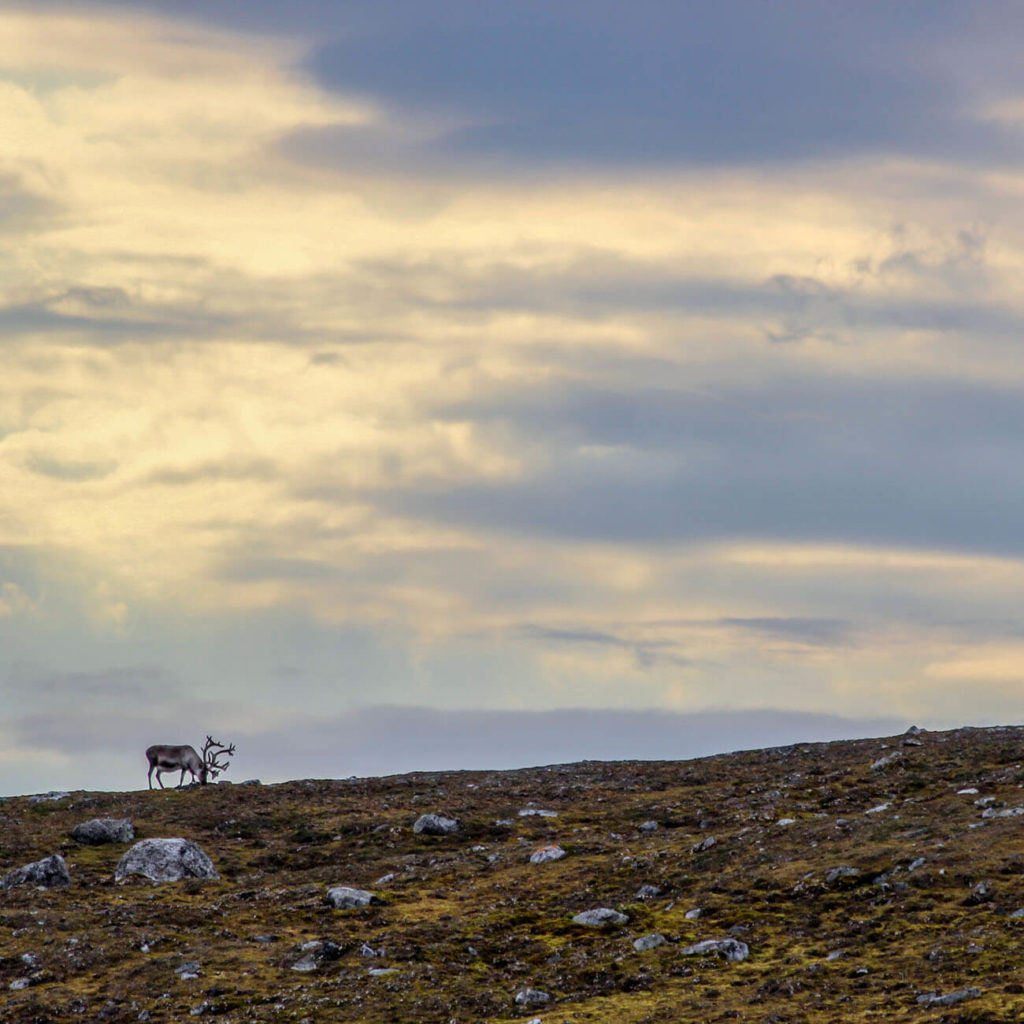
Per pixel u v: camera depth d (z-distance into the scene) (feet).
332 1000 256.73
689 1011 237.45
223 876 372.17
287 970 278.05
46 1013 254.88
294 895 337.72
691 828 393.91
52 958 285.43
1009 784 370.73
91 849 401.90
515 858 371.56
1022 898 268.21
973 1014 214.48
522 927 302.45
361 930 303.07
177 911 321.52
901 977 240.53
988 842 305.12
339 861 386.52
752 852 338.13
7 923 310.24
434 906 323.78
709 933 283.18
